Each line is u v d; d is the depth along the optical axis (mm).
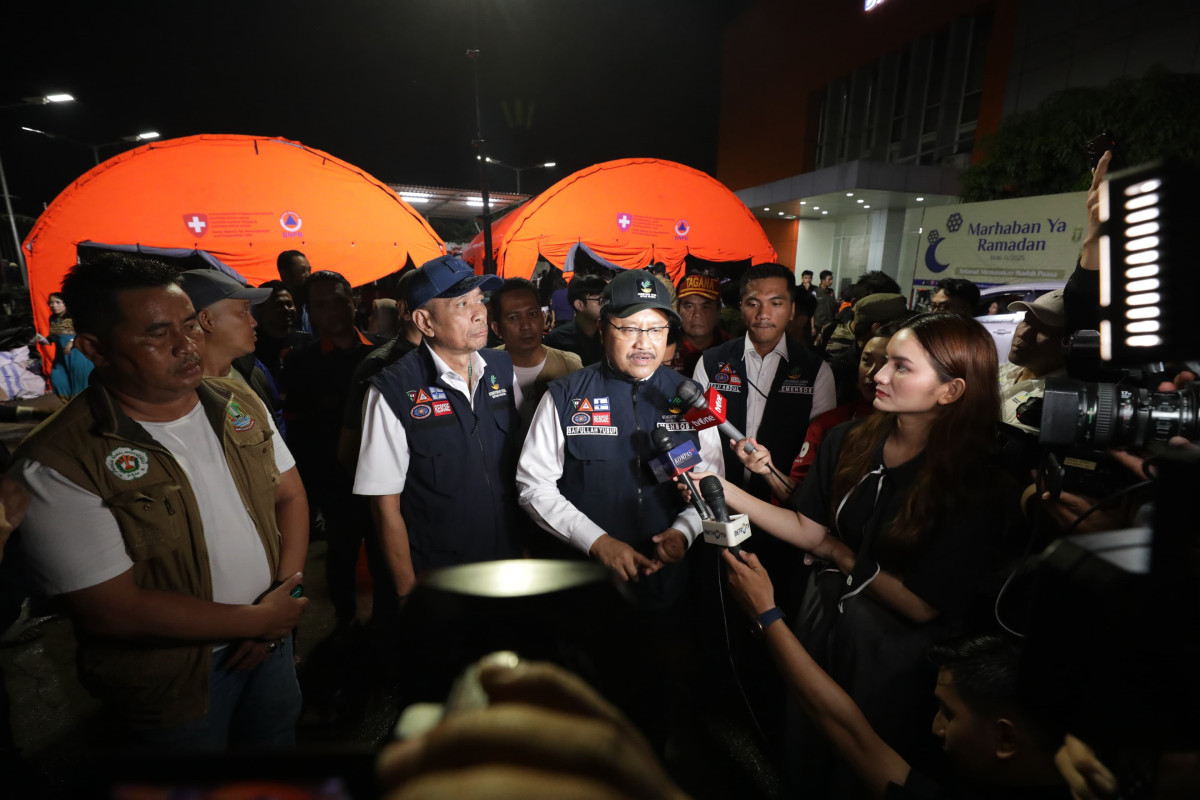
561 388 1949
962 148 14648
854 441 1653
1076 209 6383
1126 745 530
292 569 1694
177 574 1358
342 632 2920
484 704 280
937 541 1356
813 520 1730
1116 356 723
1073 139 8500
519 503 1980
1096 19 10820
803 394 2576
